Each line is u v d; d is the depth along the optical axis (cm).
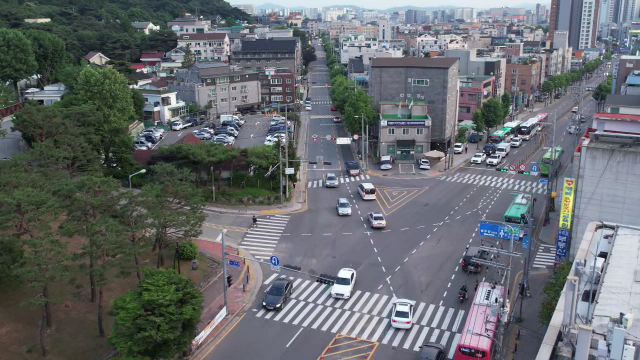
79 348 3788
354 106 10038
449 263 5128
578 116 10225
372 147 9950
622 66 10138
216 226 6172
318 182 8012
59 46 12419
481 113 10656
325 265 5147
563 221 4481
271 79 14488
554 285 3712
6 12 15325
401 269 5028
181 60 16400
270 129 10825
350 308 4366
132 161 7388
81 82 8356
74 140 6275
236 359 3703
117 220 4244
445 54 14075
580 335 1781
